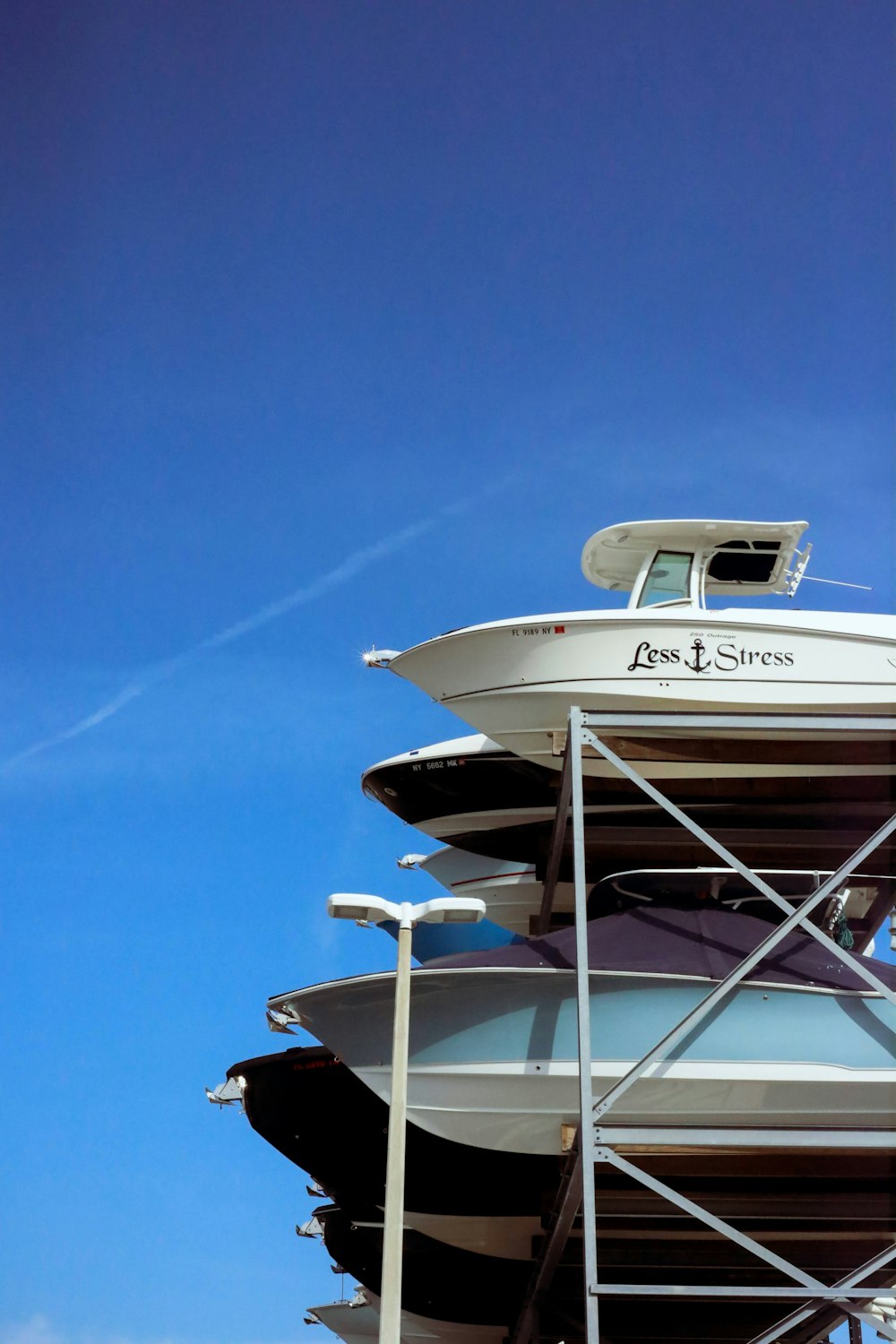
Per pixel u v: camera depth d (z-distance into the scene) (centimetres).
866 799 1551
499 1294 1727
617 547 1639
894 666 1450
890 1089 1279
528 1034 1304
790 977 1313
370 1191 1521
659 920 1372
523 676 1468
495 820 1711
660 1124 1307
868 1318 1182
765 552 1633
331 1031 1367
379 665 1562
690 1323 1593
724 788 1555
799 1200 1429
